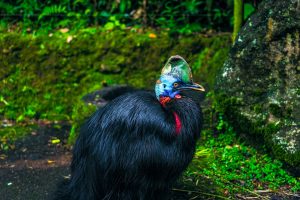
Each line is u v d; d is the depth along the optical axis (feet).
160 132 12.07
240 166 16.33
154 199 12.90
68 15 22.59
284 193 15.05
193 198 14.69
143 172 12.25
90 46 21.80
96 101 19.57
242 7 18.99
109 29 22.17
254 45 16.90
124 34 21.97
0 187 15.58
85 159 12.85
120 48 21.74
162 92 12.55
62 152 18.10
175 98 12.55
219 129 17.93
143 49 21.77
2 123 20.24
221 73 17.98
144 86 21.31
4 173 16.49
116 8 23.30
